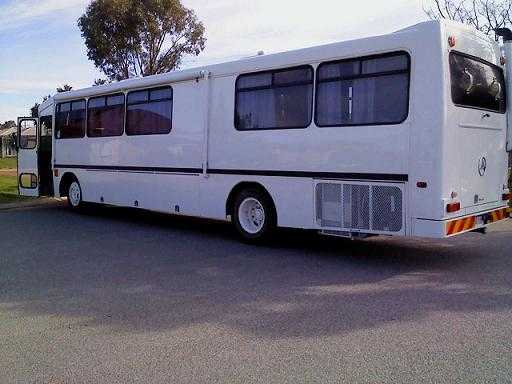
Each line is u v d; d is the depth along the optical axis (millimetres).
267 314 5395
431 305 5629
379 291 6203
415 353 4324
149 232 10688
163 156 10562
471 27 7469
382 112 7215
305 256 8234
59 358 4355
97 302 5891
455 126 6945
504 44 8297
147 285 6582
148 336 4816
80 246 9172
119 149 11742
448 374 3924
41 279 6906
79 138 13047
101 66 27766
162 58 28109
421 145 6832
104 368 4141
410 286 6418
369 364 4121
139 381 3900
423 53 6820
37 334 4918
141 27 26875
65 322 5242
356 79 7473
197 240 9727
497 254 8305
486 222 7734
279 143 8430
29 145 14875
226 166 9281
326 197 7859
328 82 7785
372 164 7305
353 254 8367
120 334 4879
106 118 12133
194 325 5094
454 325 4988
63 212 14016
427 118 6785
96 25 26344
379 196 7266
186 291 6297
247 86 8898
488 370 3984
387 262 7777
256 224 9070
